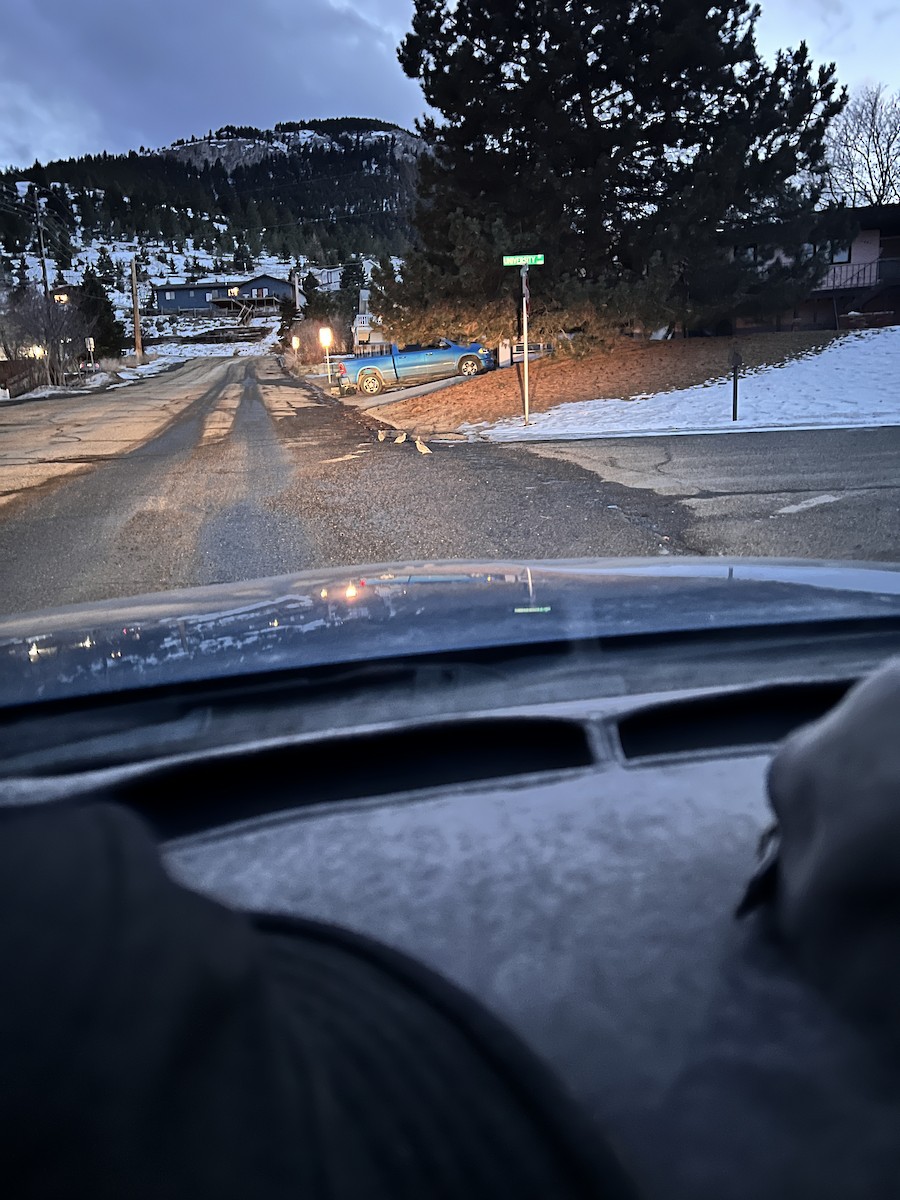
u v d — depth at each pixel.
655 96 21.02
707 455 10.70
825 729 0.41
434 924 0.54
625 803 0.69
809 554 5.65
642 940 0.49
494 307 21.39
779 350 21.55
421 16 21.48
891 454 9.65
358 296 67.25
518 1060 0.29
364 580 1.98
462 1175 0.24
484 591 1.77
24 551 6.94
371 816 0.71
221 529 7.45
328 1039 0.25
